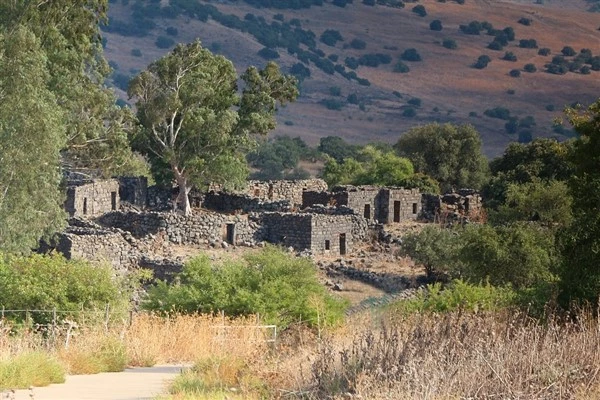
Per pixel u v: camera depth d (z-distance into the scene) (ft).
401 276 380.58
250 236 419.33
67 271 206.90
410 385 97.86
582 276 186.91
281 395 107.65
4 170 309.83
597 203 198.08
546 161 532.32
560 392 98.07
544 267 289.12
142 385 124.36
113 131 415.23
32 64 326.44
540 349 108.78
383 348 106.52
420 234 388.78
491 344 107.86
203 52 450.71
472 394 97.76
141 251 377.91
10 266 208.74
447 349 105.60
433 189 556.51
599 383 102.06
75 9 404.16
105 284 208.23
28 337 163.84
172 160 438.40
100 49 415.85
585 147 207.41
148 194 460.14
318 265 388.78
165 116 435.94
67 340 156.35
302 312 215.51
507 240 295.28
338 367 110.01
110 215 411.95
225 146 448.65
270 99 458.91
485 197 528.22
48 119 317.01
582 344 109.70
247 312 220.02
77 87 393.29
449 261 377.71
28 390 118.62
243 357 138.10
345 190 481.87
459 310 147.74
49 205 320.50
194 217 409.69
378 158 583.17
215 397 107.96
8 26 380.99
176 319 190.49
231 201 463.83
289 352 131.03
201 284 228.63
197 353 162.81
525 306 175.83
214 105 456.45
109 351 151.23
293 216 419.13
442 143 644.69
